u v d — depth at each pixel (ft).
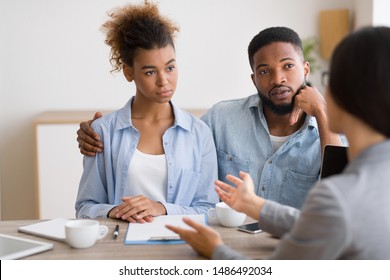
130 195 8.01
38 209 14.69
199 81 16.61
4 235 6.23
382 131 4.27
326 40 16.55
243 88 16.72
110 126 8.20
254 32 16.56
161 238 6.10
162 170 8.02
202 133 8.39
